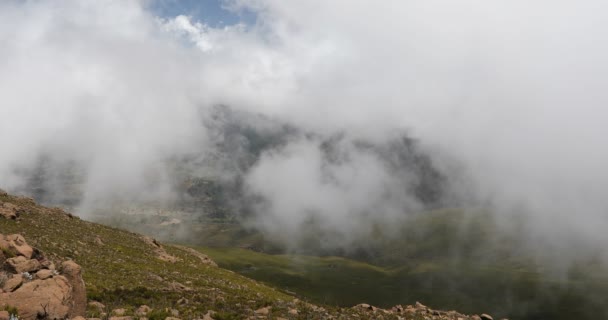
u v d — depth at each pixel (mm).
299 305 50094
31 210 87500
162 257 92688
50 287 25953
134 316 31031
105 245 80375
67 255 56500
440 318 52562
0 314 21844
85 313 28312
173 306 38375
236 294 61625
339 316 45906
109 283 44094
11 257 29859
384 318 48844
